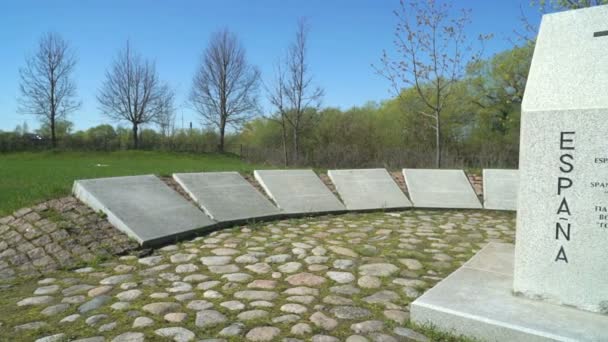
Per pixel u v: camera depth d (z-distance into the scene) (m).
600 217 3.03
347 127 26.53
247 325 3.15
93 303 3.59
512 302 3.23
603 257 3.03
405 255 5.06
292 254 5.09
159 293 3.82
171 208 6.43
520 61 19.33
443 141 24.22
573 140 3.10
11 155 31.19
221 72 38.09
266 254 5.09
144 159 30.38
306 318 3.27
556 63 3.28
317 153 22.05
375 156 20.47
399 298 3.71
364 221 7.27
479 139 24.42
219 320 3.24
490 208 8.39
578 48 3.22
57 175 12.39
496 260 4.27
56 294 3.83
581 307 3.11
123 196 6.24
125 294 3.80
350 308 3.47
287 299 3.66
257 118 32.84
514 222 7.25
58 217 5.64
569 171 3.13
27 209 5.88
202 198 7.03
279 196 7.99
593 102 3.03
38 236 5.21
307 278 4.21
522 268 3.33
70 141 34.34
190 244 5.59
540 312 3.05
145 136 37.84
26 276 4.33
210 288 3.94
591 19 3.21
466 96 24.67
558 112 3.15
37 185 8.42
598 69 3.09
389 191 8.95
